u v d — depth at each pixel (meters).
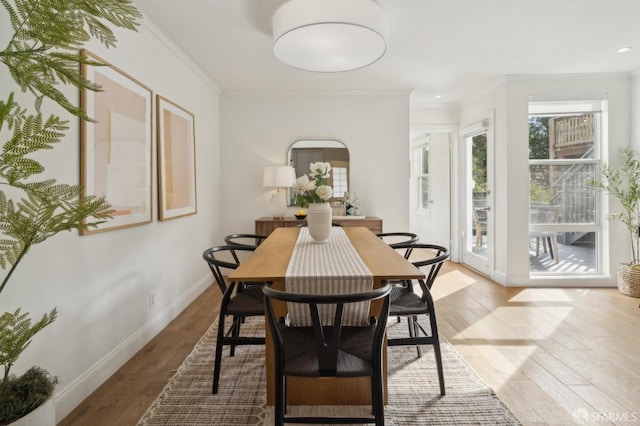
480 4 2.47
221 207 4.61
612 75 3.95
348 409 1.81
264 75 3.96
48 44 1.14
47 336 1.66
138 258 2.51
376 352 1.37
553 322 2.95
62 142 1.76
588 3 2.46
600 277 4.05
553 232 4.14
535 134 4.11
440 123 5.32
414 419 1.71
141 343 2.52
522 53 3.37
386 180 4.64
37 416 1.16
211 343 2.59
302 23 2.27
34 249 1.58
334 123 4.61
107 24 2.13
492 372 2.15
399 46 3.20
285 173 4.24
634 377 2.08
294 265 1.77
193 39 2.98
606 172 4.00
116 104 2.21
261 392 1.95
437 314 3.15
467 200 5.25
